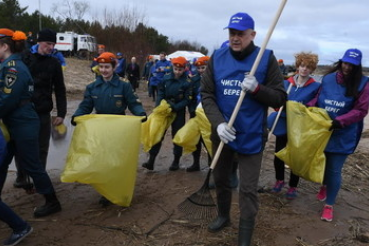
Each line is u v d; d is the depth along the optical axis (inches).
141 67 920.3
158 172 198.2
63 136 168.4
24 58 151.9
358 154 243.8
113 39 935.0
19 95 119.3
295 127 146.6
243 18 104.9
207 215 119.4
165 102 189.2
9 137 125.8
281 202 161.6
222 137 105.8
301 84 155.9
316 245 126.6
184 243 123.6
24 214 141.9
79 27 1254.9
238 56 109.5
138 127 141.3
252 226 113.9
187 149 187.2
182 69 187.2
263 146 112.7
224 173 121.3
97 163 128.7
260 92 102.9
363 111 137.2
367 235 130.8
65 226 133.3
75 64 895.7
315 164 142.9
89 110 154.5
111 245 121.6
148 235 128.4
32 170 131.5
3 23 1520.7
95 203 153.6
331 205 145.8
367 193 179.0
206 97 114.7
